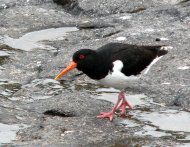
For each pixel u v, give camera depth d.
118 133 10.80
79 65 11.48
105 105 12.12
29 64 14.34
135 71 11.63
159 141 10.48
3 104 12.10
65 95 12.38
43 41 15.91
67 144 10.24
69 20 17.19
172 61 13.88
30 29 16.61
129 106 11.98
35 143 10.29
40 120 11.32
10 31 16.47
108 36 15.77
